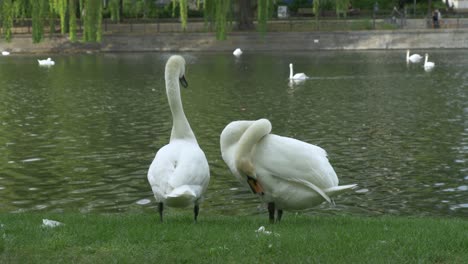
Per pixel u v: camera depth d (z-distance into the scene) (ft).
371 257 25.12
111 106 100.37
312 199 31.60
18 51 207.21
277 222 33.30
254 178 31.78
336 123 85.35
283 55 187.93
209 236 28.14
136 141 74.49
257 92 115.75
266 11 186.70
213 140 74.13
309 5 242.78
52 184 56.54
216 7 180.86
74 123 86.38
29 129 82.33
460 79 129.59
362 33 199.93
